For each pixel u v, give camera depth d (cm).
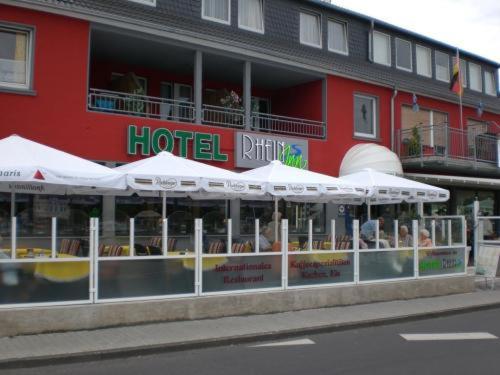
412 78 2150
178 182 1018
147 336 819
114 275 872
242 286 991
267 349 806
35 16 1278
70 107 1314
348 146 1867
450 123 2247
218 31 1568
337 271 1109
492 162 2161
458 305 1151
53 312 818
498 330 953
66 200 1208
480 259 1408
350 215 1894
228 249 979
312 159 1761
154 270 905
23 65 1286
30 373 677
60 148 1295
